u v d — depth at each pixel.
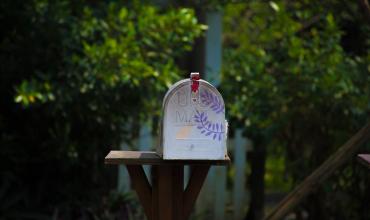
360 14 10.05
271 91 10.01
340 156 7.09
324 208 10.57
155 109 10.40
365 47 10.95
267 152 11.39
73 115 10.02
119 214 10.58
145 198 5.78
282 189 13.20
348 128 9.89
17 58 10.10
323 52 9.74
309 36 10.68
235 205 12.35
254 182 11.35
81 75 9.34
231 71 10.62
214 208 12.18
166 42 9.75
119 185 11.55
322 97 9.70
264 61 10.30
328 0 10.25
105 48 9.12
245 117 10.16
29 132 10.59
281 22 10.26
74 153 10.16
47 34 9.81
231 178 13.56
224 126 5.37
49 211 10.44
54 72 9.63
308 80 9.66
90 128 10.24
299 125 10.34
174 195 5.71
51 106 9.41
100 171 10.96
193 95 5.32
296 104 10.06
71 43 9.72
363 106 9.72
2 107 10.62
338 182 10.26
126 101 9.86
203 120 5.33
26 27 10.03
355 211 10.45
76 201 10.58
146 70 9.24
